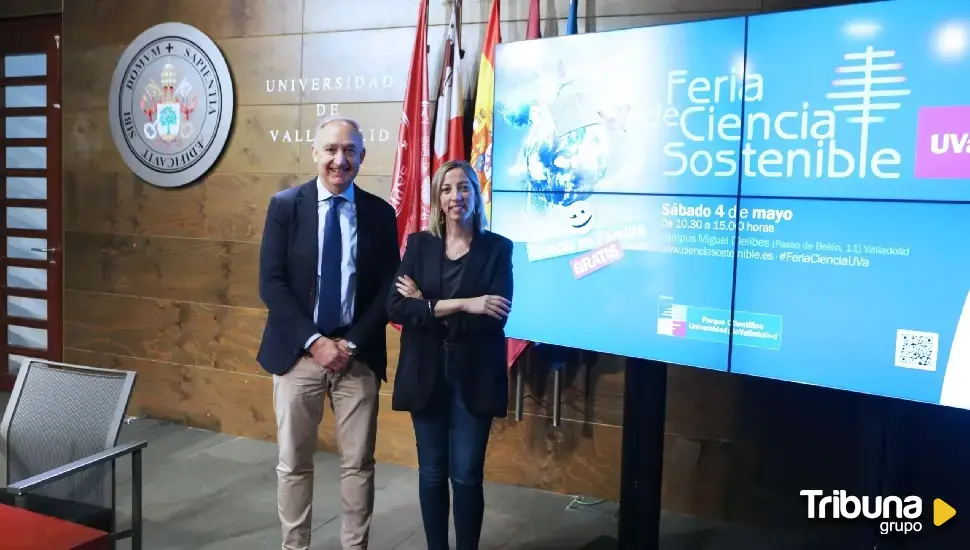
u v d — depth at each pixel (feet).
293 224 7.78
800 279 6.89
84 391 6.93
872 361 6.55
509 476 11.07
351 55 11.66
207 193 12.80
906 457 7.84
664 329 7.73
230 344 12.87
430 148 10.76
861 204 6.55
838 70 6.62
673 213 7.61
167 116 12.89
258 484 10.85
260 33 12.21
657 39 7.64
